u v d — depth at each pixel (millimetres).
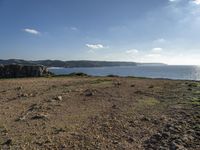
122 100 14156
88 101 13992
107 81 26156
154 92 17156
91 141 7695
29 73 41594
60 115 10758
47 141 7684
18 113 11328
